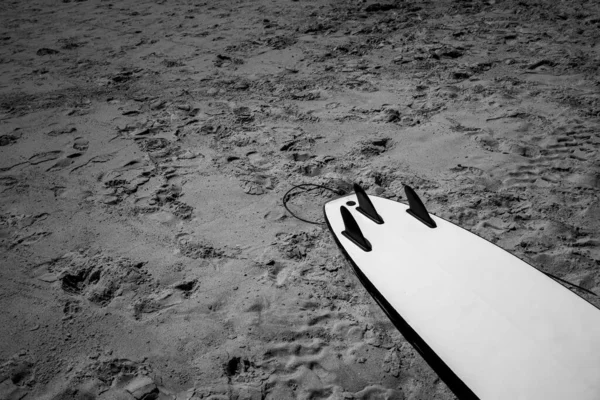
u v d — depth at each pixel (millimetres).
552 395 1088
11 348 1434
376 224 1676
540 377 1125
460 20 4355
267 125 2742
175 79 3465
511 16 4355
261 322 1508
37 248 1848
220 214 2020
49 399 1287
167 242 1861
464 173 2215
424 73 3324
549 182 2121
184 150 2521
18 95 3311
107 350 1423
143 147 2559
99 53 4129
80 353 1416
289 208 2047
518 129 2559
